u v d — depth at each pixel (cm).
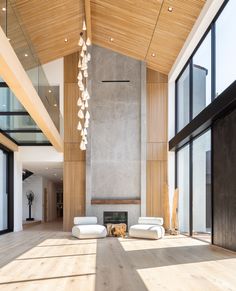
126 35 1124
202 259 631
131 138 1273
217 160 797
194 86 1013
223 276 493
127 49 1238
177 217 1134
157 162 1259
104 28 1134
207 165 902
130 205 1239
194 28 909
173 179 1248
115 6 973
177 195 1123
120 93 1289
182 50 1052
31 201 2075
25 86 647
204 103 909
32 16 982
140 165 1255
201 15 841
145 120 1266
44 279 480
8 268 557
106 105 1286
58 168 1583
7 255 689
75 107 1279
